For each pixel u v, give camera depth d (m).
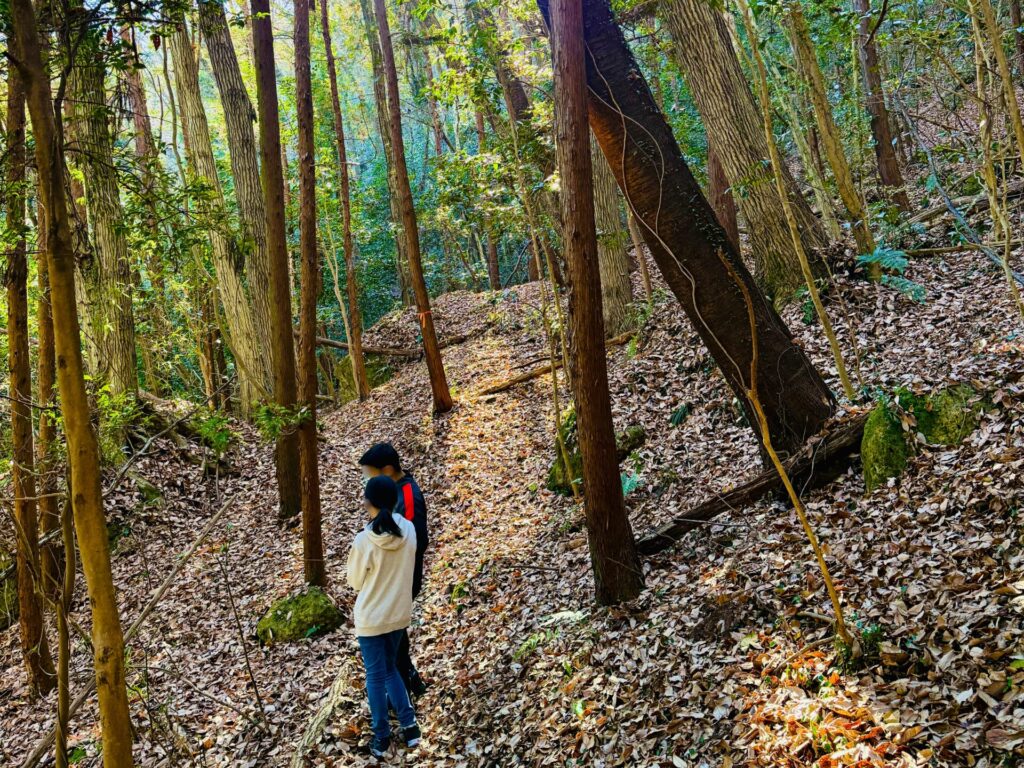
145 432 10.36
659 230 5.13
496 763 3.90
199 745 4.97
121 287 8.89
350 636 6.29
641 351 10.09
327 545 8.51
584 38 4.78
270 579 7.85
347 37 26.48
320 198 18.31
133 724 5.36
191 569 8.46
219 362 19.77
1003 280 6.94
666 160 5.06
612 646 4.39
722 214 11.75
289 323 7.33
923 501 4.30
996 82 4.64
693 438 7.50
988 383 4.80
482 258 24.61
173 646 6.76
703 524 5.36
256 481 10.79
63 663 3.14
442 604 6.29
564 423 8.91
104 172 4.64
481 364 14.66
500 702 4.43
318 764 4.35
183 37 13.63
